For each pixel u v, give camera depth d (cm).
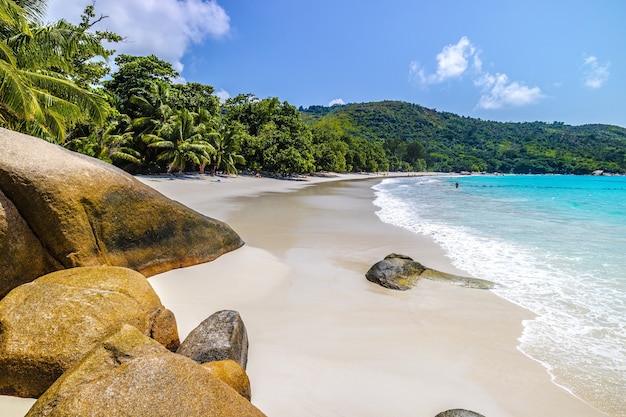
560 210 2002
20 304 343
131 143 3153
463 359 460
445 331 533
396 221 1512
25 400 309
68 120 1561
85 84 2264
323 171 7325
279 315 559
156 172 3497
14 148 495
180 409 227
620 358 470
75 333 326
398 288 697
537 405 379
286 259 871
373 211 1842
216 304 566
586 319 582
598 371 442
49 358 309
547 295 682
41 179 490
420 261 897
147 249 635
